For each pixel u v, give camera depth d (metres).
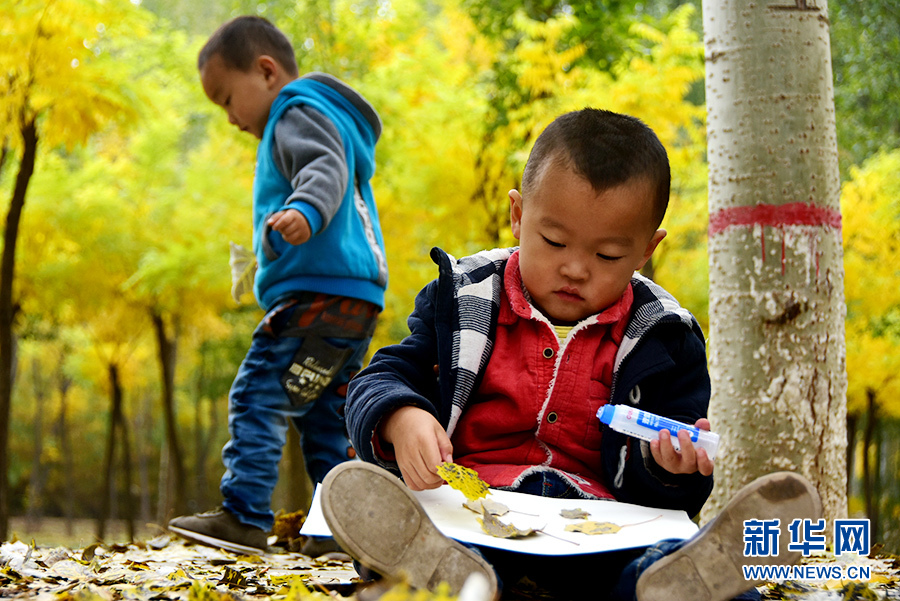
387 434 1.62
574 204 1.64
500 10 9.61
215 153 12.51
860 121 11.91
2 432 8.41
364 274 3.07
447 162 9.77
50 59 8.06
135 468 29.70
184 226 11.75
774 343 2.97
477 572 1.31
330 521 1.30
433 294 1.95
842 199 10.83
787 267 2.99
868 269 10.92
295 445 10.48
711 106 3.17
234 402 2.91
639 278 1.94
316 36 10.10
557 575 1.66
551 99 8.90
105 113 8.62
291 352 2.91
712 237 3.13
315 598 1.42
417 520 1.33
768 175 3.02
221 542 2.74
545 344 1.79
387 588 1.30
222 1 12.14
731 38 3.12
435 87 9.77
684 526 1.51
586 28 8.89
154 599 1.56
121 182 12.62
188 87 10.37
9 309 8.50
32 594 1.62
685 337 1.83
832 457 2.96
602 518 1.54
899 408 11.97
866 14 11.06
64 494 30.84
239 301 3.29
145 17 8.62
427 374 1.88
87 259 11.92
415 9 10.88
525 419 1.78
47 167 11.79
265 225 2.81
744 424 2.98
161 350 13.39
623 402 1.75
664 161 1.72
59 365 21.61
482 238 10.07
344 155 3.04
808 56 3.07
